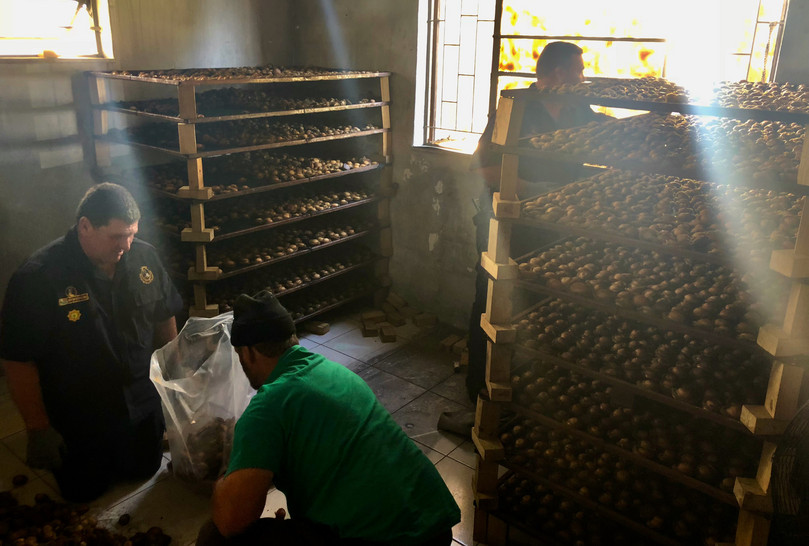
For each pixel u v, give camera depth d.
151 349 3.07
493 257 2.54
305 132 4.34
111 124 4.21
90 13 4.07
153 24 4.29
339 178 5.18
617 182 2.67
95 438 2.90
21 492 3.01
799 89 2.37
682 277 2.34
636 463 2.34
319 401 1.92
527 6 4.04
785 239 1.90
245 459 1.83
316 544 1.91
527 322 2.69
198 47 4.58
